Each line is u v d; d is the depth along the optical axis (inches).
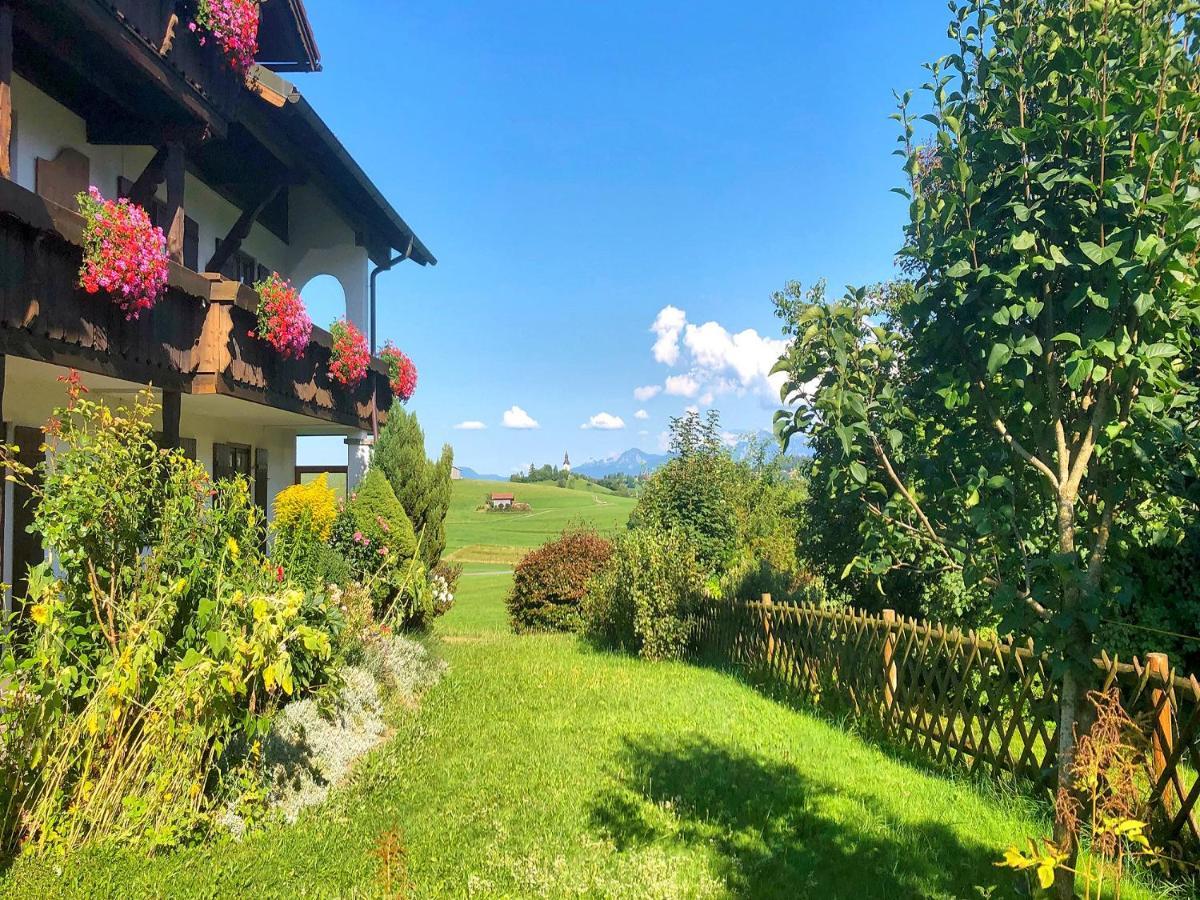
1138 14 116.0
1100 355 110.7
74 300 243.1
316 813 200.8
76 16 250.7
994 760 229.3
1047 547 133.4
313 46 460.8
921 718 260.8
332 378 458.9
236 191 498.9
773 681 368.5
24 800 166.2
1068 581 115.7
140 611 186.4
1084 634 117.5
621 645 481.4
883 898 157.1
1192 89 113.2
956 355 131.0
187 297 310.8
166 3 299.3
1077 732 121.0
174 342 301.4
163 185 419.5
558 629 597.0
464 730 285.9
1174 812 172.1
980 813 201.6
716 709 319.0
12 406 317.7
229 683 176.2
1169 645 248.2
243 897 150.8
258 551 230.8
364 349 472.1
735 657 415.2
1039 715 213.9
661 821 198.1
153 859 163.8
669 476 579.2
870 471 144.3
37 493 183.9
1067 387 125.5
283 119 399.9
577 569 602.9
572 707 323.0
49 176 335.3
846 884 163.3
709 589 455.8
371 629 347.9
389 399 564.7
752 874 168.6
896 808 206.2
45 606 167.0
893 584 338.6
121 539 186.9
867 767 241.9
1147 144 105.2
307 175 459.8
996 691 230.1
